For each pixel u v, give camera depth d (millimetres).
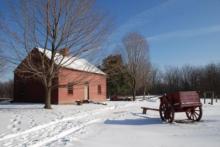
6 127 15047
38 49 25469
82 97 40031
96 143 11219
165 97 17875
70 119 19641
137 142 11375
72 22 25141
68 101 36375
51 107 27422
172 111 17141
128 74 55562
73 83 27172
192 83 86062
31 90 36688
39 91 36188
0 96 75188
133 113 23906
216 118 19047
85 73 31281
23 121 17359
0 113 21969
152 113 23859
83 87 40281
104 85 47625
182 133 13289
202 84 81938
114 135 12984
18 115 20562
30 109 25844
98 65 30828
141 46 55875
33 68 25031
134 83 55312
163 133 13430
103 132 13852
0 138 12164
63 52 25531
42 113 22312
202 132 13367
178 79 91938
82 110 25938
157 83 93250
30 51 24938
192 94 17250
